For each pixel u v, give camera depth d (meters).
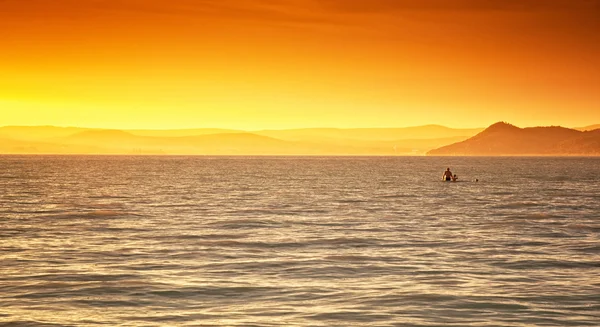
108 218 57.44
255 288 28.62
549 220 57.53
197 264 34.47
